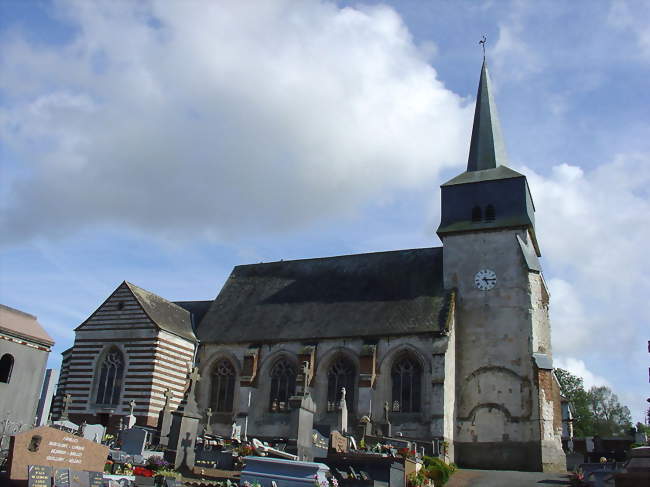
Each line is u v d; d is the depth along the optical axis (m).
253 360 49.84
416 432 43.88
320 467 22.66
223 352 51.97
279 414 48.19
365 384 45.41
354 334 47.91
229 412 50.09
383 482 27.34
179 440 28.92
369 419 41.25
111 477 21.88
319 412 46.91
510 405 45.34
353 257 57.38
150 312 49.28
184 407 29.69
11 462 18.66
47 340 29.95
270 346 50.59
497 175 52.81
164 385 47.53
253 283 58.88
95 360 48.72
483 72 60.56
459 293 49.75
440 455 40.09
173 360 49.06
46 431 19.67
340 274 55.78
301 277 57.19
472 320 48.66
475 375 47.00
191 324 55.53
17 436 18.91
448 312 47.00
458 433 45.81
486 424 45.44
